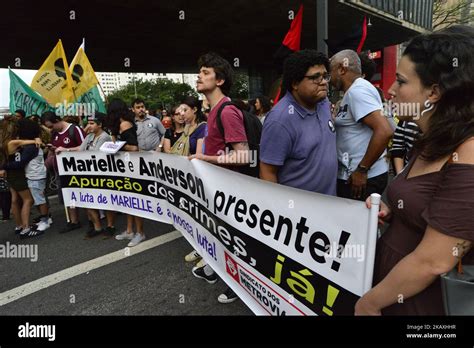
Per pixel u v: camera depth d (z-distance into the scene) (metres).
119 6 9.12
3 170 4.29
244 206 1.80
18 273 3.17
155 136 5.45
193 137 3.37
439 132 0.89
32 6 8.80
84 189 3.74
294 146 1.84
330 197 1.27
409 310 1.05
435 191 0.91
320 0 3.18
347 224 1.22
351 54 2.27
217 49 15.60
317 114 1.93
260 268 1.74
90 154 3.54
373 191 2.40
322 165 1.92
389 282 0.98
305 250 1.43
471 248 0.89
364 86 2.18
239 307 2.42
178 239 3.86
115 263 3.29
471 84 0.86
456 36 0.90
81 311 2.46
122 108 3.46
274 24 11.52
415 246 1.01
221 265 2.16
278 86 3.25
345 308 1.27
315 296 1.41
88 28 10.96
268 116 1.87
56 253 3.62
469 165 0.83
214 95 2.36
